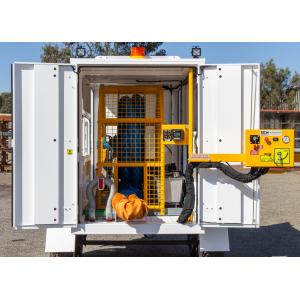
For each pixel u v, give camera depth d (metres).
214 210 4.88
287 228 8.38
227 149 4.79
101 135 5.55
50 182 4.73
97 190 5.66
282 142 4.66
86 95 6.18
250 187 4.85
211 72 4.81
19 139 4.71
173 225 4.88
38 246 6.87
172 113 6.55
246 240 7.41
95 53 19.03
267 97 37.72
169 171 6.22
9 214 9.68
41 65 4.69
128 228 4.86
